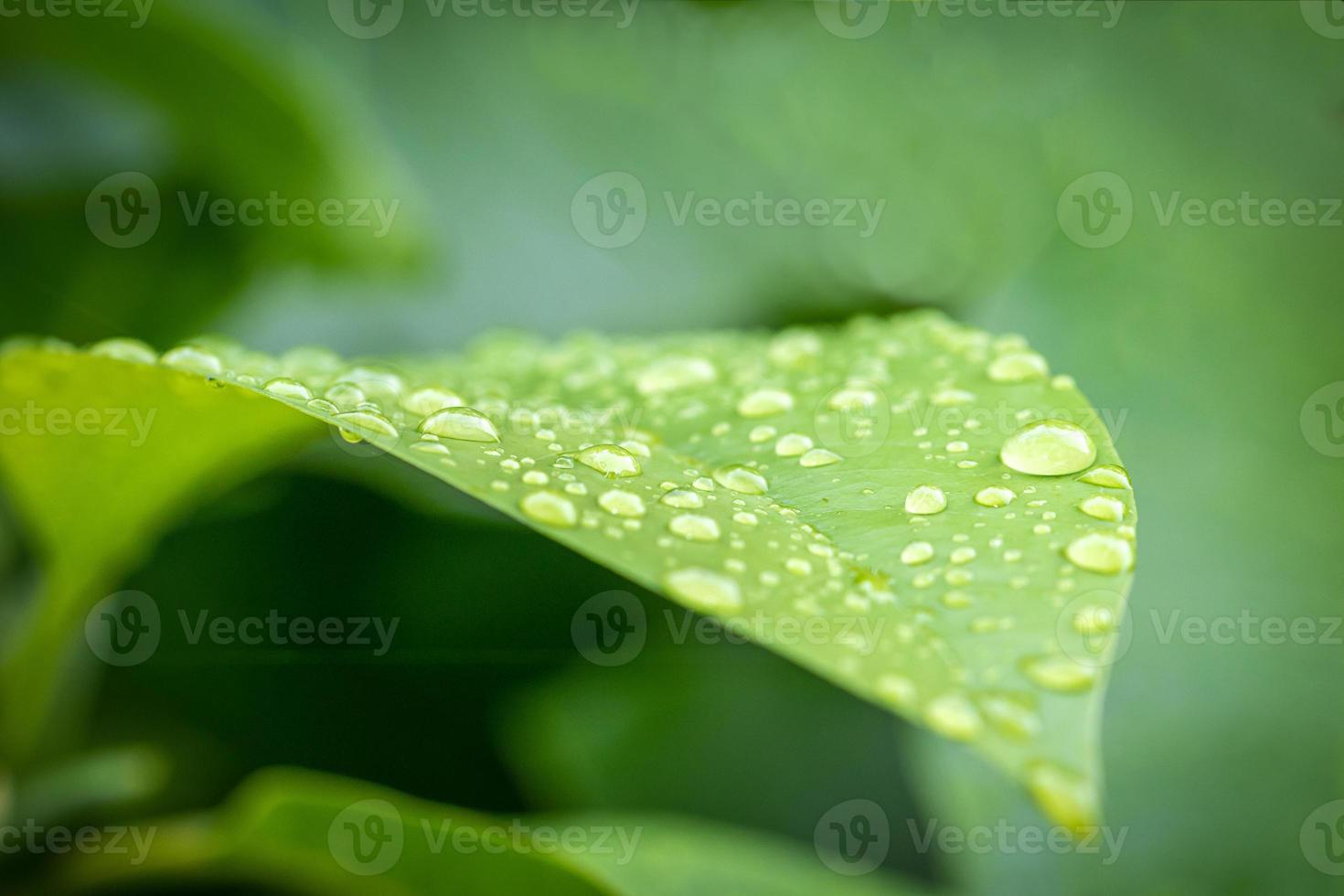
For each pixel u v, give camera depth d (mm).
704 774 336
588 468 243
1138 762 302
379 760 323
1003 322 349
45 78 310
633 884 287
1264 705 304
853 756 343
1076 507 240
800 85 412
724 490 245
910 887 332
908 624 230
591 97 413
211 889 281
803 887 289
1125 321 345
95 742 304
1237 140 377
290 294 361
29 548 284
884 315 381
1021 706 225
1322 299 341
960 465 246
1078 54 398
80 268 324
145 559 315
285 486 324
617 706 339
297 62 323
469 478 236
